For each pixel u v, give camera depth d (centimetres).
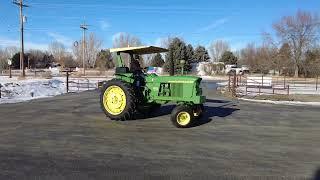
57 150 901
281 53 7738
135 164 788
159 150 909
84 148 923
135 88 1344
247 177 714
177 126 1215
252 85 3666
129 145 958
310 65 7312
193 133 1127
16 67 10094
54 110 1603
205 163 800
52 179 693
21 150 898
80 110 1608
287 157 860
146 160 820
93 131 1138
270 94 2852
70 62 9469
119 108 1327
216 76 8081
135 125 1248
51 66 11019
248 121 1375
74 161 809
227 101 2192
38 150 899
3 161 805
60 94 2553
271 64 7838
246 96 2631
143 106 1365
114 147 936
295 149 941
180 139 1038
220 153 887
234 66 9550
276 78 6247
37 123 1269
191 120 1220
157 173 730
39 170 744
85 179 694
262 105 1988
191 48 9175
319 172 749
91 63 9394
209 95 2719
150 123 1290
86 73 7031
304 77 7088
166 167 769
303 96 2694
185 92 1272
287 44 7650
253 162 813
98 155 859
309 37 7488
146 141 1008
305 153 902
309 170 762
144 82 1351
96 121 1320
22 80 4050
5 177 702
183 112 1215
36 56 11512
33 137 1044
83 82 4022
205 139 1042
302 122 1373
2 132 1109
